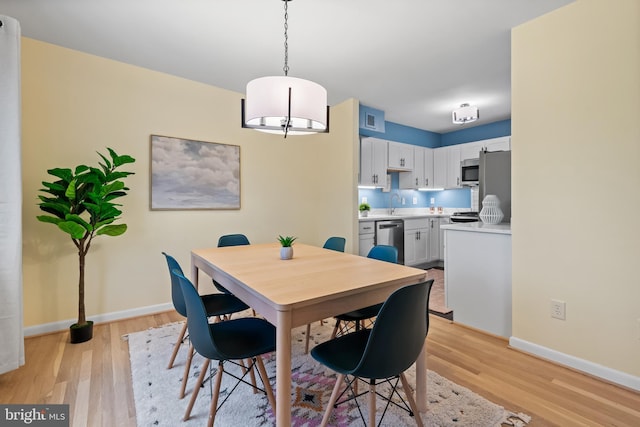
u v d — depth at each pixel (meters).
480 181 3.21
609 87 1.81
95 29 2.28
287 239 2.07
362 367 1.12
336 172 3.97
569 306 1.98
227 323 1.68
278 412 1.16
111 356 2.14
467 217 4.89
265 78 1.79
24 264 2.41
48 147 2.49
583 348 1.93
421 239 5.09
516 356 2.13
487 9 2.04
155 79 2.96
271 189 3.76
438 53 2.65
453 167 5.30
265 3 1.97
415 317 1.20
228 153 3.41
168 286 3.06
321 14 2.09
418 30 2.29
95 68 2.67
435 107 4.16
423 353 1.55
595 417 1.52
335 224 3.99
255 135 3.62
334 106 4.00
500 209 3.01
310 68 2.93
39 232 2.47
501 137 4.72
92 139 2.67
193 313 1.31
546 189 2.08
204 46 2.52
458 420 1.50
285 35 2.30
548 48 2.06
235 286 1.58
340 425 1.47
